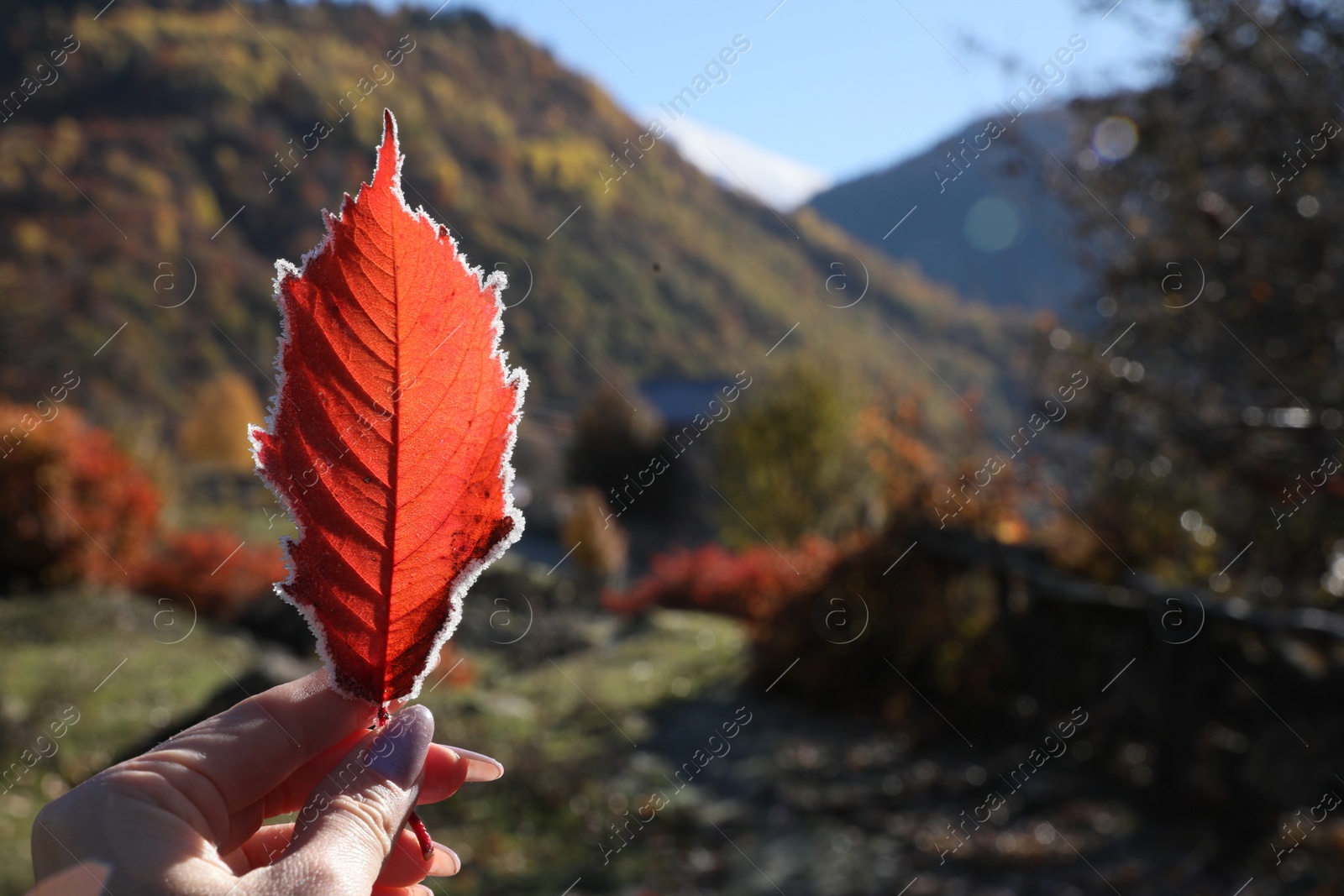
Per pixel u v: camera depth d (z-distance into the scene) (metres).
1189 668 5.83
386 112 0.44
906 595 8.35
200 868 0.56
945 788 6.56
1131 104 5.69
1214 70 5.36
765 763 7.20
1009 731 7.51
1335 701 5.36
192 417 25.92
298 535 0.44
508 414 0.45
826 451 21.92
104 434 13.54
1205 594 6.27
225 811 0.62
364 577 0.45
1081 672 7.12
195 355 29.00
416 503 0.45
